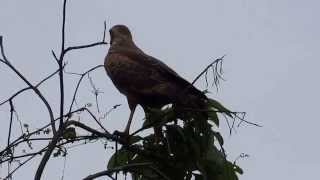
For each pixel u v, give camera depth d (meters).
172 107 11.05
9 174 8.11
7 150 8.23
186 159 10.25
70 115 8.52
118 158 10.48
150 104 13.23
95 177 7.99
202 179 10.27
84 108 8.84
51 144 7.98
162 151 10.45
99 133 9.02
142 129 10.49
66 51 8.12
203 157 10.20
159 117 10.61
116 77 13.76
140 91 13.23
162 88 12.70
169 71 13.13
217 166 10.13
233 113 9.27
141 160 10.47
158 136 10.52
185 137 10.24
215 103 10.54
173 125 10.36
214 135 10.38
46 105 8.45
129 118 13.20
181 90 11.88
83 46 8.11
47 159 7.78
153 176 9.74
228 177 10.11
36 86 8.55
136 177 9.96
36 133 8.40
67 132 8.71
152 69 13.39
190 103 10.98
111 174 8.12
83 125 8.89
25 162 8.25
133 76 13.41
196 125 10.37
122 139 10.05
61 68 8.18
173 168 10.28
